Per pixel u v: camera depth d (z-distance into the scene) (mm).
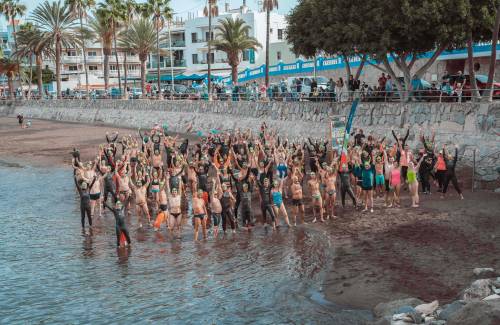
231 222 18391
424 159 22391
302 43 33250
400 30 27391
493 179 23531
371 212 20109
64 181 29156
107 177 22016
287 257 15711
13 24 81562
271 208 18672
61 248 17328
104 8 64000
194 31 78125
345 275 14078
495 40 25906
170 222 18422
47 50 75938
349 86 33844
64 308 12594
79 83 79375
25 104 76562
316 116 34375
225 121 43250
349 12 28734
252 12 70375
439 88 32062
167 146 26438
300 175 22781
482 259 14586
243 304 12578
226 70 72875
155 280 14227
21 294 13516
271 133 30766
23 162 36344
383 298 12500
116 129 52688
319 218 19781
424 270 14039
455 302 10656
